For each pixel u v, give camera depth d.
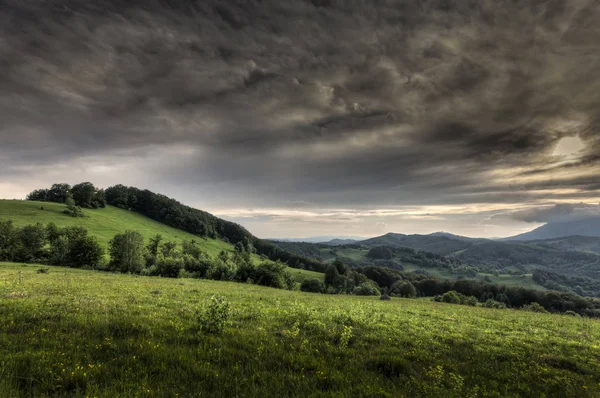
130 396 5.69
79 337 9.01
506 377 9.49
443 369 9.77
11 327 9.53
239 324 13.32
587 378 10.27
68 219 121.38
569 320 27.17
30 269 46.22
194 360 7.88
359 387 7.26
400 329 16.02
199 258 83.62
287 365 8.45
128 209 179.75
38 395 5.63
